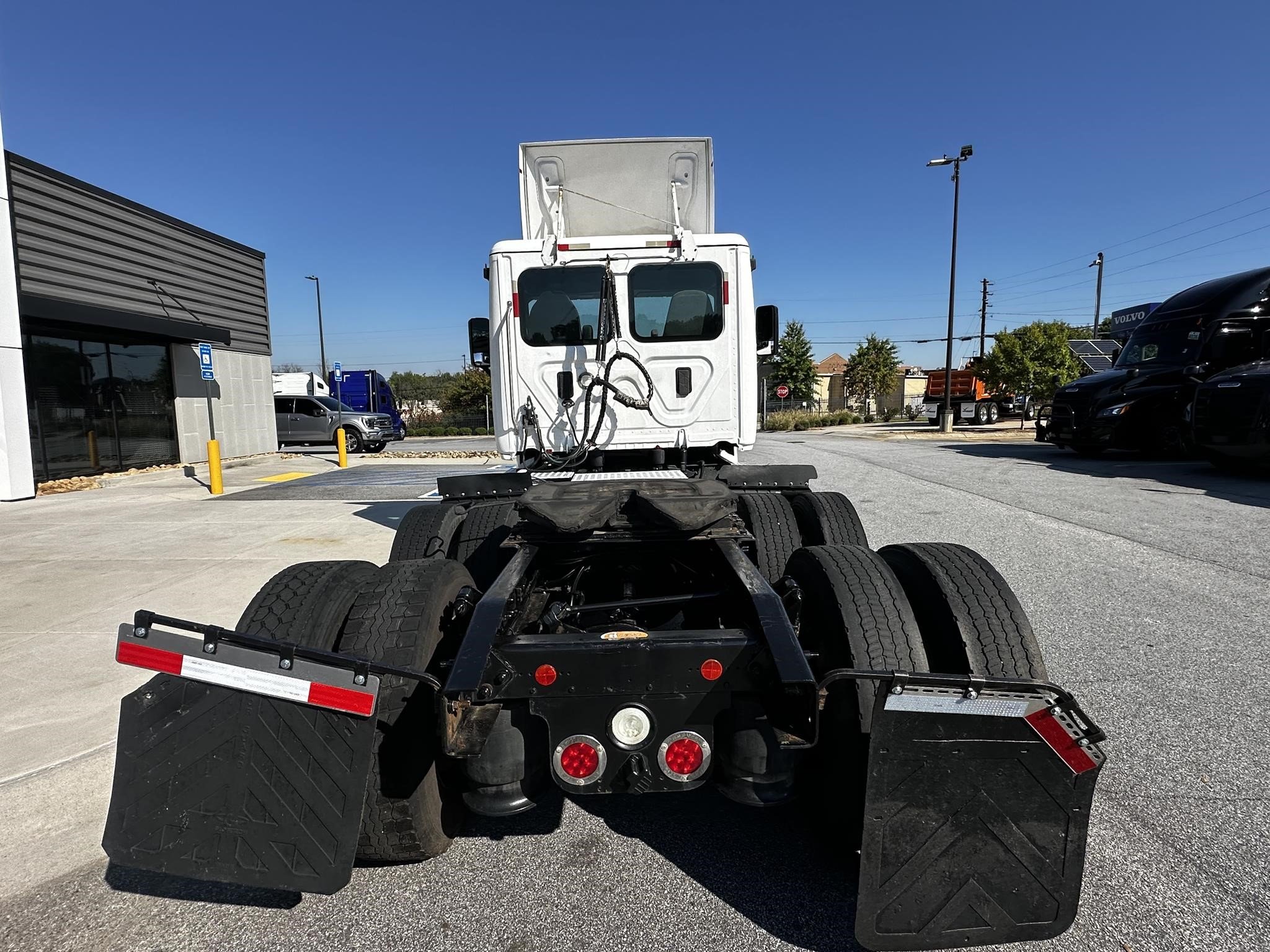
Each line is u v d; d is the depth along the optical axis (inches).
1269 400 396.8
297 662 78.5
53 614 210.2
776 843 103.9
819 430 1462.8
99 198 544.7
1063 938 83.4
